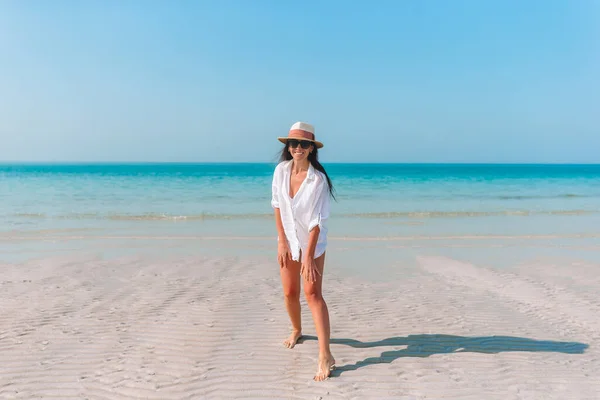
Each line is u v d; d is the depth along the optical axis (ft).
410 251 32.96
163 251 32.53
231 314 17.26
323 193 12.35
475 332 15.46
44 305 18.35
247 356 13.29
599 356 13.42
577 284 22.84
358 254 31.73
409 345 14.21
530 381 11.71
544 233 42.68
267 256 30.53
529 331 15.62
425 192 99.40
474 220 52.75
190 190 101.50
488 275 24.93
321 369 11.94
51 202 74.08
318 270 12.36
